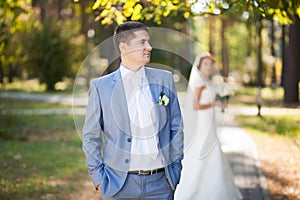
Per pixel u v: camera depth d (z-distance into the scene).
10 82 38.88
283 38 26.94
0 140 14.71
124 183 4.08
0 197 7.96
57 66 36.53
